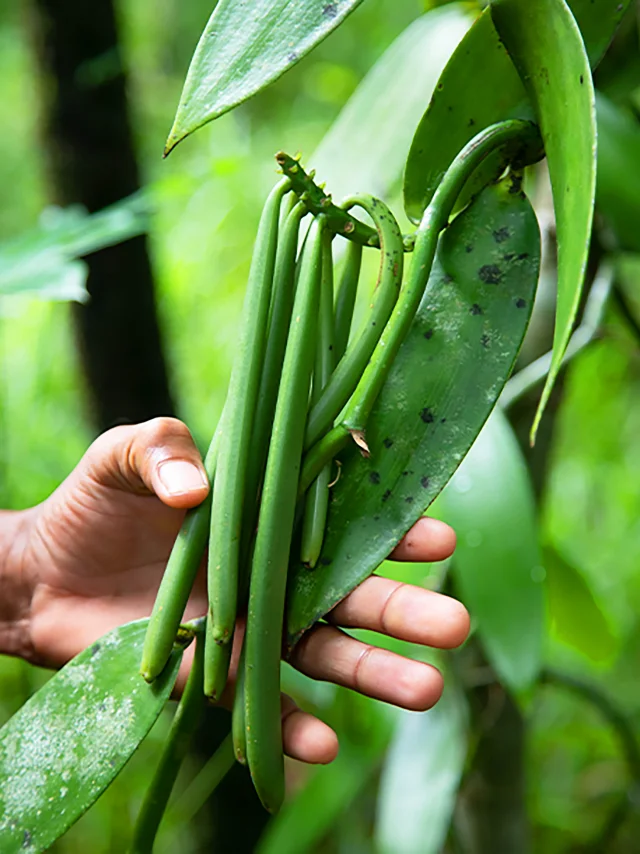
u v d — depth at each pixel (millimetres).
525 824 670
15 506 986
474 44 364
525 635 473
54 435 1081
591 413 1083
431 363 379
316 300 361
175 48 1412
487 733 629
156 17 1404
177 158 1293
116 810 913
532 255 381
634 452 1181
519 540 480
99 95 774
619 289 570
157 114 1323
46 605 535
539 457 609
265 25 335
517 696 470
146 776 920
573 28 325
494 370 375
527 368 578
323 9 334
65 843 914
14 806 369
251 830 828
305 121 1379
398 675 383
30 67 789
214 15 338
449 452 373
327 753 389
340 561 372
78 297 539
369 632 533
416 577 527
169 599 366
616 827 770
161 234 1093
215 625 354
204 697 381
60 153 782
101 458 459
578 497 1198
